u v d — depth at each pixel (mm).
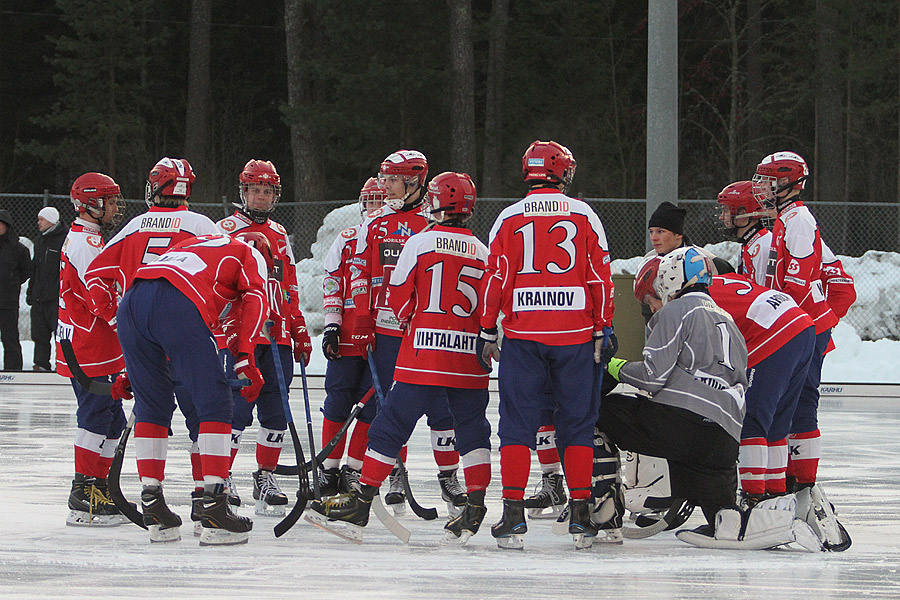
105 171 90125
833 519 14352
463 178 14609
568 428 13977
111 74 87625
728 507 14430
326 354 16906
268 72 100375
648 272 15562
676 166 29547
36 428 25406
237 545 14039
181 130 98812
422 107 81750
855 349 40688
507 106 87812
